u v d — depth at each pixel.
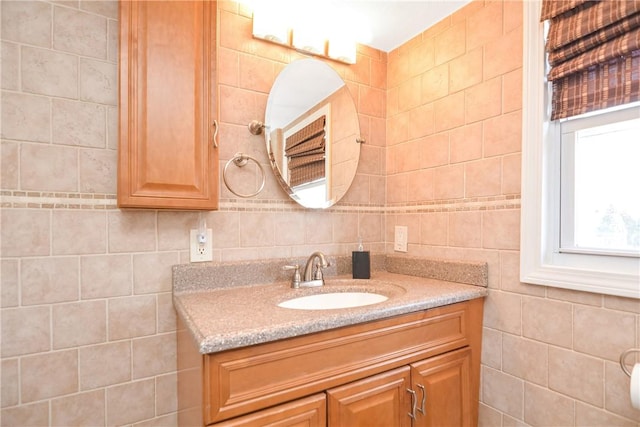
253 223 1.44
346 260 1.65
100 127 1.14
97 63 1.14
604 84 1.06
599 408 1.05
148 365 1.21
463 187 1.45
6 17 1.02
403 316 1.12
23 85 1.04
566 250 1.17
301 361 0.93
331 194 1.63
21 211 1.03
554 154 1.21
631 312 0.99
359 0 1.43
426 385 1.18
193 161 1.14
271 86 1.48
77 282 1.10
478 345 1.35
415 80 1.68
